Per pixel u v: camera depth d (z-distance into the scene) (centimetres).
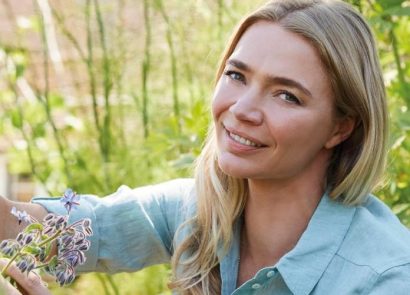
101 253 242
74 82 498
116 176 446
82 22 507
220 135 217
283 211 227
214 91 223
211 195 234
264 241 230
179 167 321
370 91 218
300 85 209
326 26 211
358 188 225
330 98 214
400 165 330
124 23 485
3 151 563
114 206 242
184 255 240
